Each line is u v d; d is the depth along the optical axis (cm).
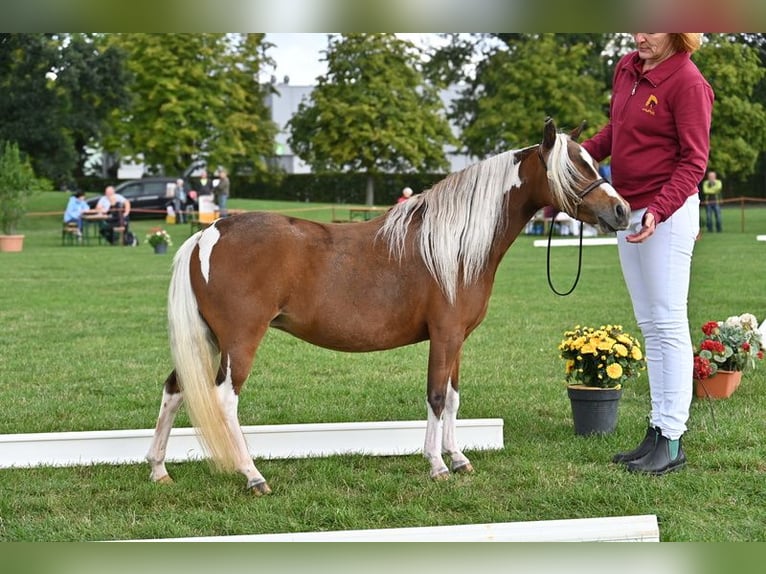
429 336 505
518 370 802
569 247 2231
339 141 4119
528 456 550
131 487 496
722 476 506
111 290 1354
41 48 3034
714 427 601
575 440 583
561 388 734
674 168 512
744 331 704
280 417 645
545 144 492
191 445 546
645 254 518
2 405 665
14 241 2067
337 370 812
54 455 529
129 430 544
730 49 3281
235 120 3900
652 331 534
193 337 473
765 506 463
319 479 507
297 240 479
